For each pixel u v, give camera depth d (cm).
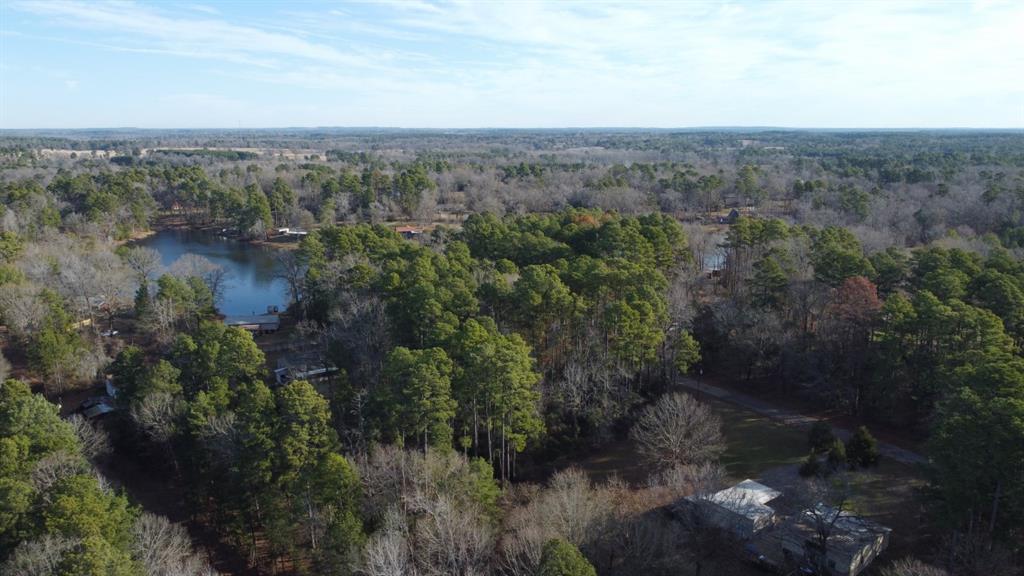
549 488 5459
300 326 9075
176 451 6253
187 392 6662
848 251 8456
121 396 6775
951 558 4362
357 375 7050
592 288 7638
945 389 5875
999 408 4216
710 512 4919
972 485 4309
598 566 4262
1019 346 6738
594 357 7162
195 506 5691
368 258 10550
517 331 7544
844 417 7088
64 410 7625
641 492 5525
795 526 4903
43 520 4262
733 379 8106
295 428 5025
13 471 4934
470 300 7375
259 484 5134
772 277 8081
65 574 3553
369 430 5775
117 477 6391
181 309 9538
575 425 6656
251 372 6712
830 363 7250
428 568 4138
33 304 9088
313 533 4919
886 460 6109
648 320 6775
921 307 6500
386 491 4897
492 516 4947
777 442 6550
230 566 5284
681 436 5738
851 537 4691
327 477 4812
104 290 10206
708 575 4469
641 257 9319
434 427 5534
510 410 5916
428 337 6762
